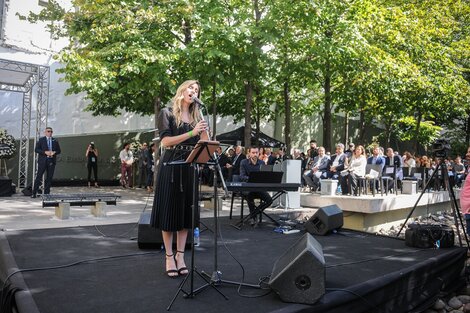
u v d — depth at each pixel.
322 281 2.84
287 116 15.57
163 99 12.58
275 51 13.20
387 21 13.32
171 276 3.40
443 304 4.27
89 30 10.68
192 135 3.07
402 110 17.17
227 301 2.88
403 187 10.25
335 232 6.20
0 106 15.48
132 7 10.45
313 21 11.02
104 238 5.02
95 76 9.79
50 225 5.93
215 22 10.55
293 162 8.48
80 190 13.20
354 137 26.03
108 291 3.03
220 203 8.41
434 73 15.41
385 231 8.52
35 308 2.58
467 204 5.36
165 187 3.36
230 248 4.80
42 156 9.97
